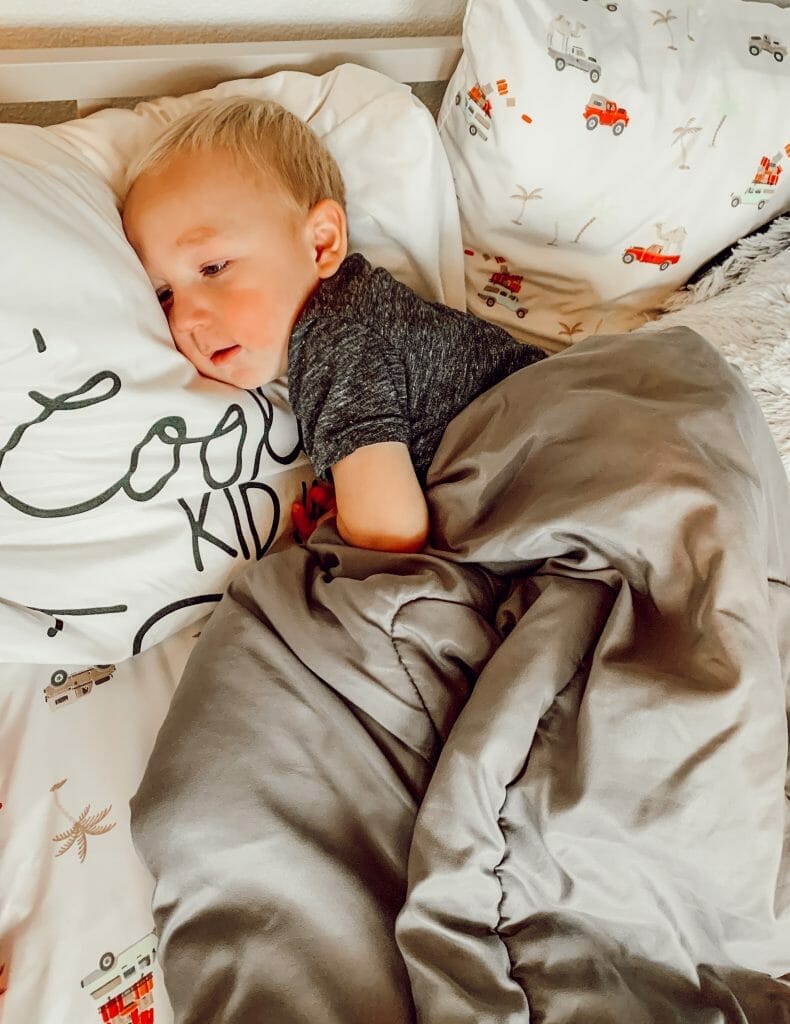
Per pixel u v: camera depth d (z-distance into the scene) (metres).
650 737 0.61
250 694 0.69
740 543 0.63
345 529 0.81
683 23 0.96
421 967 0.59
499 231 1.02
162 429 0.75
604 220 1.01
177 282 0.80
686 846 0.61
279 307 0.82
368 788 0.68
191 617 0.81
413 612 0.70
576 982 0.61
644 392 0.73
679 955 0.63
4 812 0.71
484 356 0.87
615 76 0.92
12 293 0.66
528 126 0.92
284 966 0.62
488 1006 0.58
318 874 0.64
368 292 0.83
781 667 0.72
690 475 0.65
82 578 0.75
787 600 0.73
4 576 0.72
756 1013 0.65
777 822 0.61
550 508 0.69
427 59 0.99
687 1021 0.61
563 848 0.61
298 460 0.89
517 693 0.63
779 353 0.90
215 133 0.80
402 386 0.82
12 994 0.63
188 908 0.64
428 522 0.81
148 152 0.81
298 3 0.96
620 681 0.62
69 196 0.73
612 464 0.68
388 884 0.66
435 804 0.62
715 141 0.98
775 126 1.00
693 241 1.05
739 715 0.60
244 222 0.79
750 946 0.64
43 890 0.67
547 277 1.05
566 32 0.90
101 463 0.74
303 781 0.67
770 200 1.06
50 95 0.87
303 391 0.81
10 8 0.86
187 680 0.72
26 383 0.68
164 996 0.64
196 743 0.67
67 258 0.69
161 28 0.93
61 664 0.78
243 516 0.83
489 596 0.76
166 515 0.78
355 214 0.94
